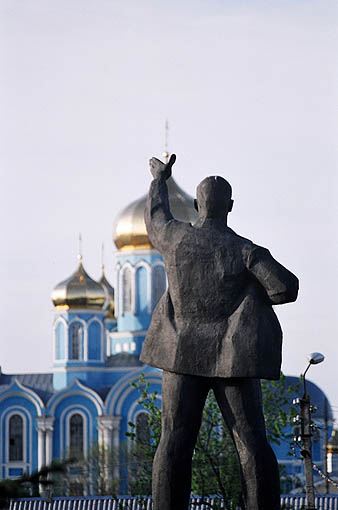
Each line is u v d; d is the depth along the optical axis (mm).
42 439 107750
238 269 14617
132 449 79562
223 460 44875
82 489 78188
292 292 14500
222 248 14695
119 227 112500
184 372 14727
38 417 107875
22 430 108562
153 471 14859
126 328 112000
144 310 111750
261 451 14609
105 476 83875
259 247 14656
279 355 14641
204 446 44281
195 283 14742
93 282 112000
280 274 14484
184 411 14844
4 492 20484
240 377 14539
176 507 14766
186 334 14758
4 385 109875
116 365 110812
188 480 14836
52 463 21344
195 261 14750
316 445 91062
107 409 105938
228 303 14695
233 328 14586
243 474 14656
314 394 109938
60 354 110938
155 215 15281
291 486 76000
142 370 105250
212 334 14680
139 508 41281
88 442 106688
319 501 44094
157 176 15664
